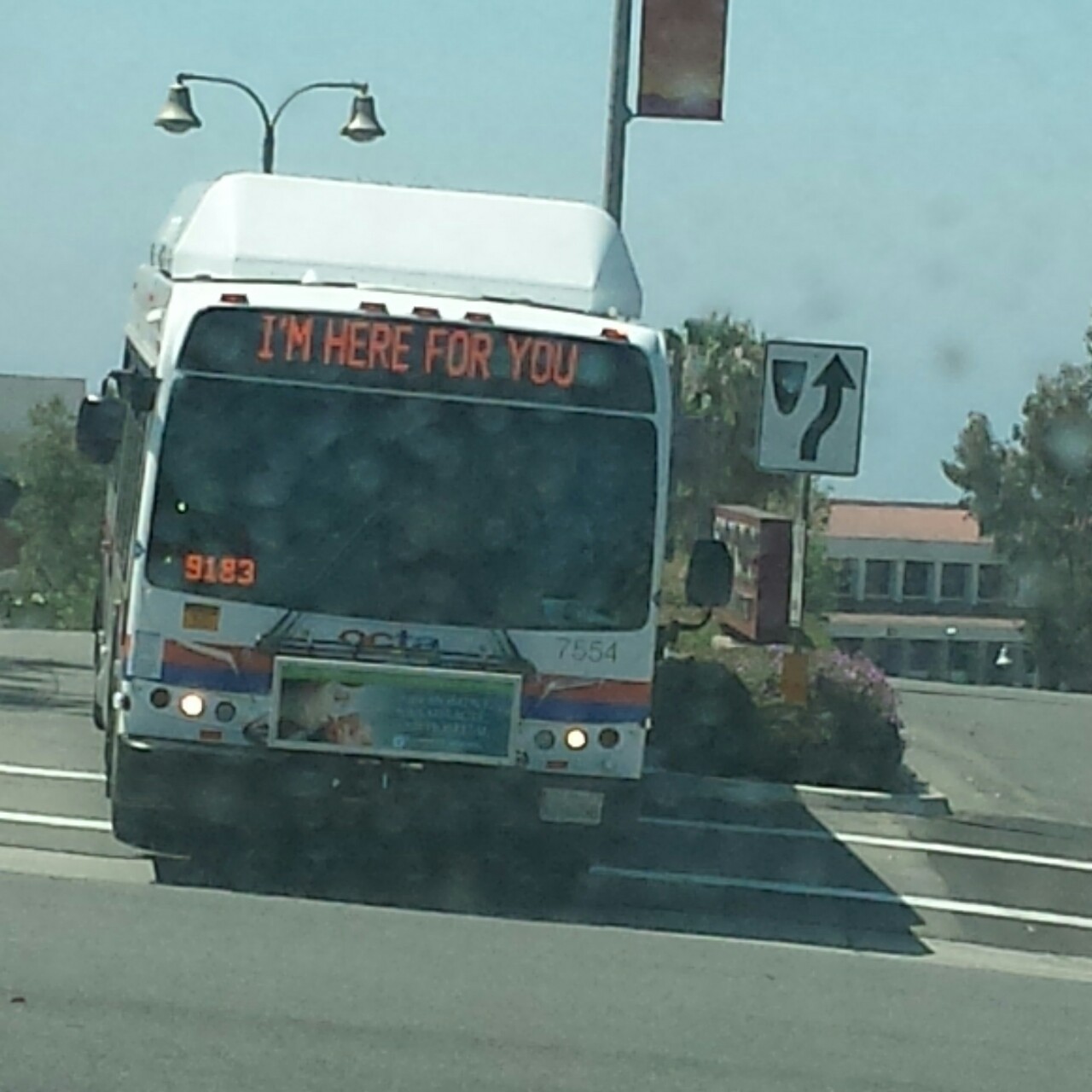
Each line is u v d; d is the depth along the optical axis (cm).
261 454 1481
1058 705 3256
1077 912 1698
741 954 1397
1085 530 6994
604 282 1622
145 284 1859
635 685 1500
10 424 8588
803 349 1945
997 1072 1085
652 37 2127
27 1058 969
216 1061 985
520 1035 1083
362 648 1473
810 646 2405
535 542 1495
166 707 1465
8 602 7256
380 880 1616
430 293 1574
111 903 1378
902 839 1948
